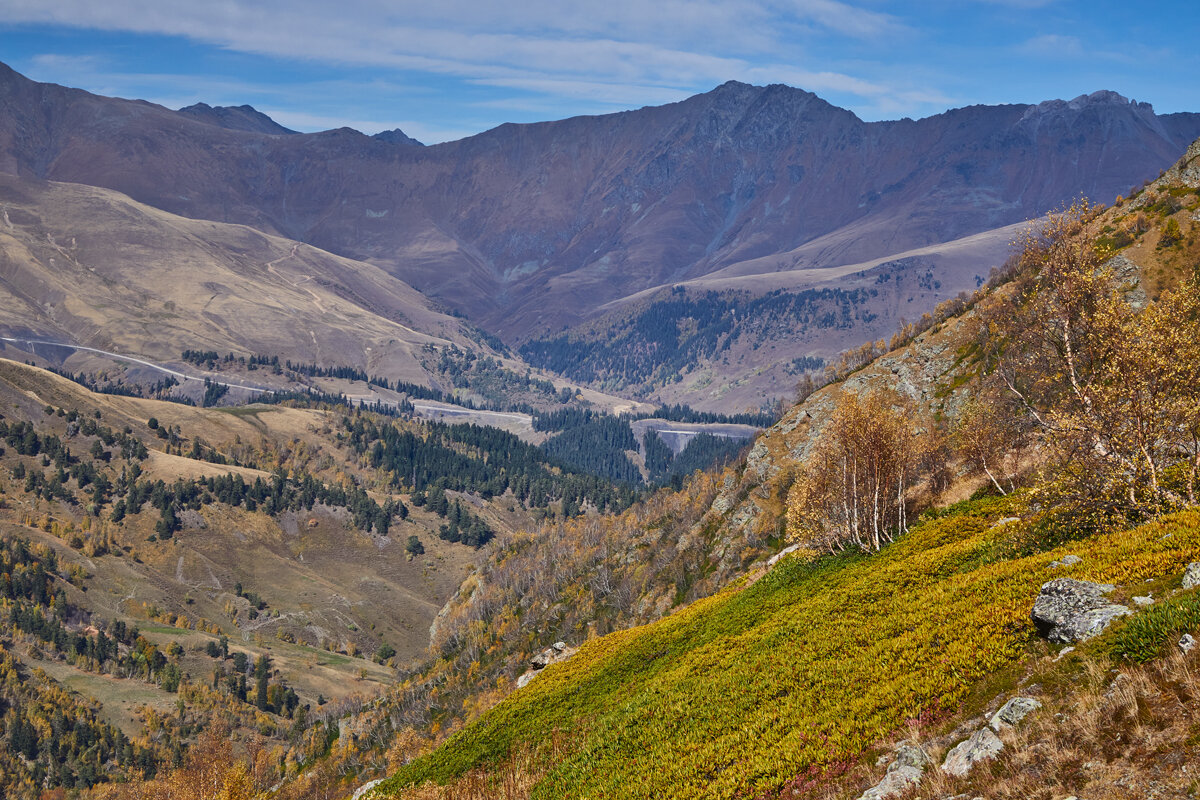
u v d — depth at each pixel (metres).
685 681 46.53
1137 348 40.25
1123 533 33.19
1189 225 109.38
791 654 40.69
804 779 27.33
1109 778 17.09
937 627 32.84
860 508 74.94
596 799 34.53
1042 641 26.81
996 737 21.42
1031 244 53.19
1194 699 17.91
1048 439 44.69
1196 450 38.19
